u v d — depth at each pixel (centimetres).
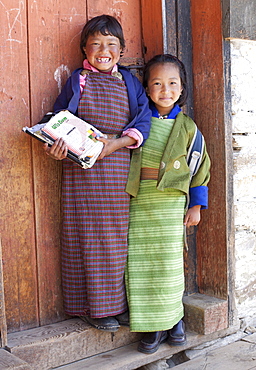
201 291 278
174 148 236
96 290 223
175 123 240
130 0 257
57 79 232
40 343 211
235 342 273
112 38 221
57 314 238
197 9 262
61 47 233
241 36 256
